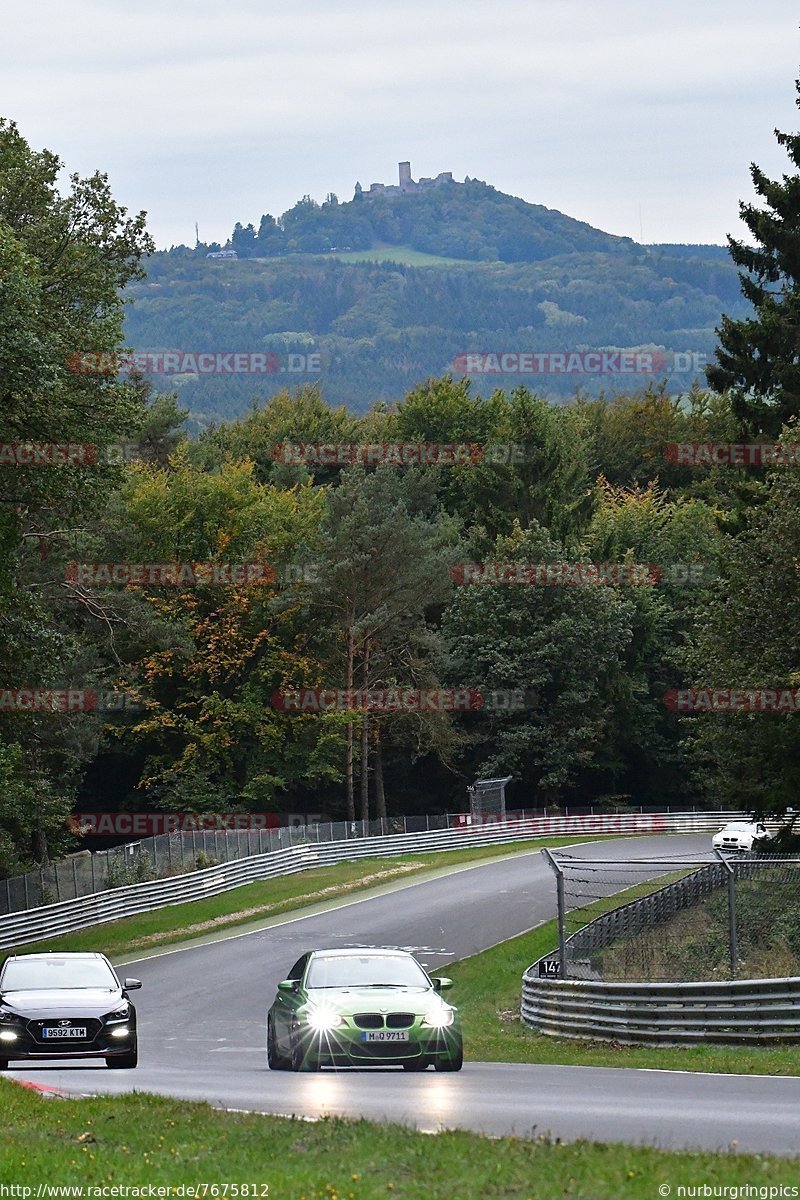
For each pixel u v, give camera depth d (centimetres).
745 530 10600
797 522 9394
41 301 9069
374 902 12569
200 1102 3409
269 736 18875
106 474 9156
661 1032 5466
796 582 9394
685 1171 2292
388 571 19025
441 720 19150
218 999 8212
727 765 10531
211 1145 2809
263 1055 5694
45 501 8712
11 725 12150
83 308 10038
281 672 18975
